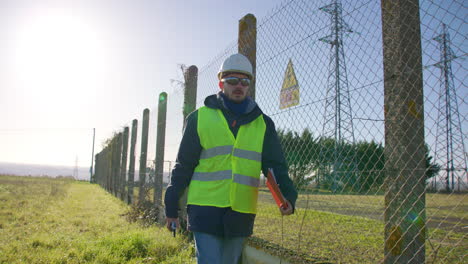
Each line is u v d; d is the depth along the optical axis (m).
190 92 5.91
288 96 3.21
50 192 16.41
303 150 3.02
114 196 15.21
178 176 2.12
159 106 7.57
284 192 2.15
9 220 7.13
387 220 2.27
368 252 3.21
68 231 5.96
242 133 2.09
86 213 8.69
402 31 2.20
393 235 2.22
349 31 2.61
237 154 2.06
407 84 2.16
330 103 2.72
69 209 9.52
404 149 2.16
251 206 2.07
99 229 6.21
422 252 2.07
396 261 2.19
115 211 9.36
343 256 3.14
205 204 2.02
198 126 2.13
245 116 2.13
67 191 18.52
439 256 2.60
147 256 4.30
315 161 2.89
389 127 2.26
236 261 2.09
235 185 2.01
